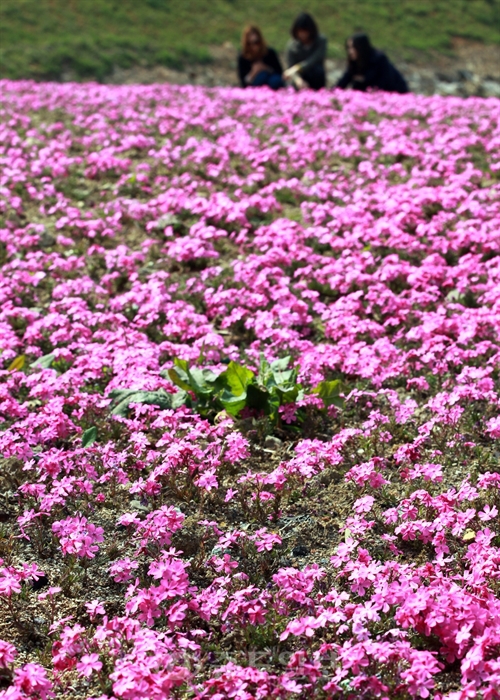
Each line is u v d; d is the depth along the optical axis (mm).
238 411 4750
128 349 5234
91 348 5316
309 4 38062
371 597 3250
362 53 14305
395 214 7469
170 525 3619
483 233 6746
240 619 3258
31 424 4402
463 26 39125
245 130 10602
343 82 14734
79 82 27578
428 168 8711
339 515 4035
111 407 4750
